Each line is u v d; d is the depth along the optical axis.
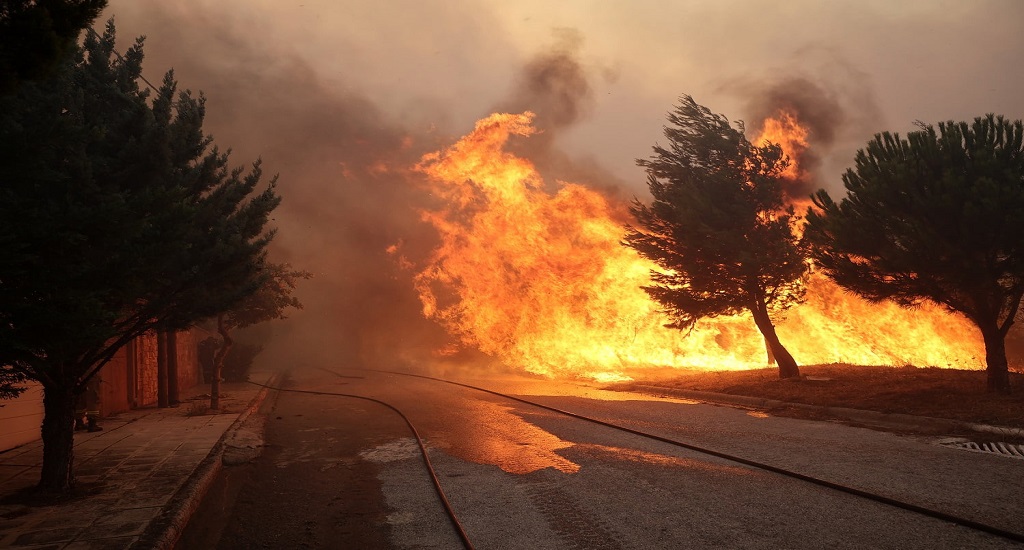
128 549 5.81
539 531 6.01
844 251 14.26
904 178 12.67
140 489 8.22
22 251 5.86
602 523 6.16
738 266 19.25
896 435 10.46
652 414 14.27
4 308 5.86
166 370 19.47
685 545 5.43
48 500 7.64
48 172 5.78
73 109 7.82
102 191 7.76
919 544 5.27
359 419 16.00
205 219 10.05
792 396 15.25
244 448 11.58
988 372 12.99
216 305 10.05
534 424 13.30
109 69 9.27
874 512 6.21
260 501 8.08
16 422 11.92
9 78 4.61
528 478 8.30
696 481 7.71
